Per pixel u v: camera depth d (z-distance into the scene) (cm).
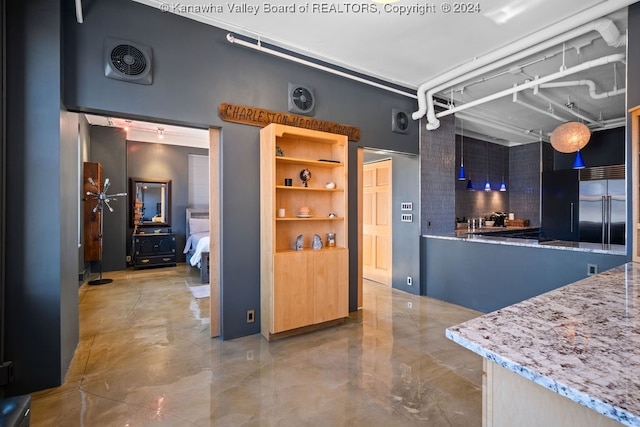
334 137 358
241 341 317
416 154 476
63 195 242
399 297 473
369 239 580
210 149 327
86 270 566
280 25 312
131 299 460
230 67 323
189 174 770
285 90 356
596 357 87
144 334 334
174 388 233
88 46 260
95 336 328
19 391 222
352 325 360
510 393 93
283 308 317
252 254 337
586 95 480
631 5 269
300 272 327
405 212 502
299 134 333
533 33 320
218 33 317
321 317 340
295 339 321
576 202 648
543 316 121
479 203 725
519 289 367
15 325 221
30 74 222
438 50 357
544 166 729
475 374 252
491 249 396
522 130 646
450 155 517
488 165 740
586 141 377
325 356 284
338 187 372
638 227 263
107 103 266
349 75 380
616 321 116
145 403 214
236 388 233
